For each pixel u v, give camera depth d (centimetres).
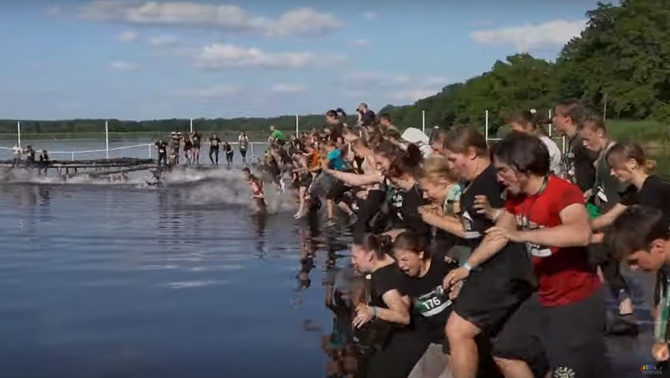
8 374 610
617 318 693
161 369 615
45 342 698
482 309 474
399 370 570
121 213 1780
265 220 1599
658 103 6756
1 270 1051
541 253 460
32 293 906
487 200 480
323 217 1614
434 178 596
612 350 607
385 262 633
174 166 3200
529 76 8894
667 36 7050
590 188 734
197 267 1059
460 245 580
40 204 2017
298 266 1053
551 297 464
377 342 636
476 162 519
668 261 379
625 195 604
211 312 802
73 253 1192
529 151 445
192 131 3916
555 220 446
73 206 1958
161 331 729
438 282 581
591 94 7319
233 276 990
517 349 482
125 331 731
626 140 607
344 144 1449
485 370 534
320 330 717
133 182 2830
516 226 465
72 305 845
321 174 1501
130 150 4278
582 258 460
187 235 1384
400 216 830
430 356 569
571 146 765
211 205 1948
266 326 738
